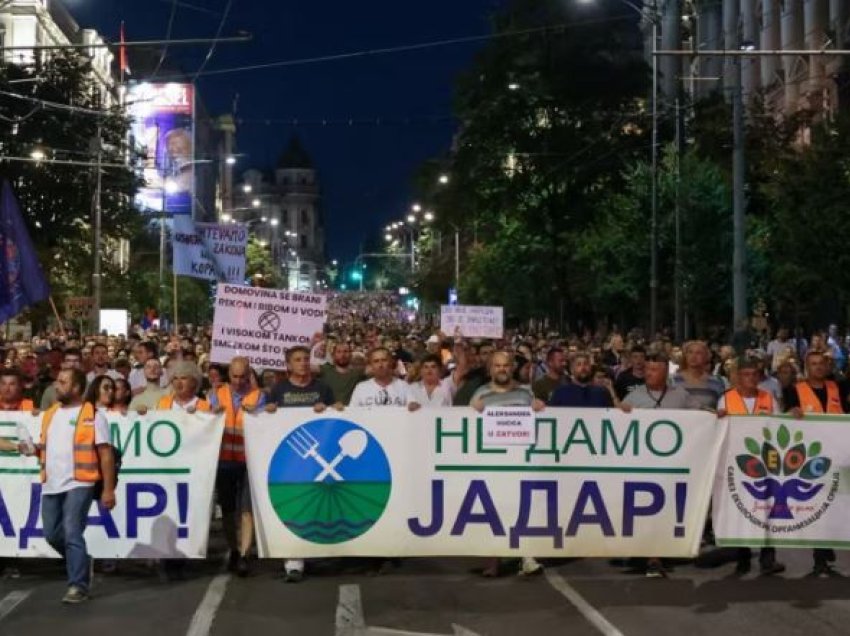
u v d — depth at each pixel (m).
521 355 14.59
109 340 23.77
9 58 53.53
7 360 16.41
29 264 14.45
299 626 8.02
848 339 28.23
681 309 31.94
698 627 7.91
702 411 9.58
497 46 44.94
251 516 9.80
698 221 31.59
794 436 9.56
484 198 45.69
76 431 8.78
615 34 44.56
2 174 38.19
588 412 9.53
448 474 9.48
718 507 9.55
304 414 9.47
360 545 9.45
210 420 9.61
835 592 9.05
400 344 23.06
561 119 44.47
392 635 7.76
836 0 46.66
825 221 24.77
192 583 9.45
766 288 31.42
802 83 49.88
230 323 13.38
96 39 71.25
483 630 7.87
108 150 40.97
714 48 63.91
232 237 20.08
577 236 42.91
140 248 63.25
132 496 9.53
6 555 9.52
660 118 38.56
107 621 8.18
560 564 10.20
